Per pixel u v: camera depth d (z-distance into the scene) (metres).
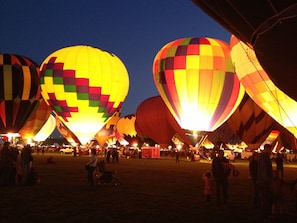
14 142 34.09
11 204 9.98
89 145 32.84
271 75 8.55
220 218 8.60
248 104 35.66
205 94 27.95
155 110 43.16
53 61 31.00
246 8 7.72
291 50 7.60
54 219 8.33
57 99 30.69
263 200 8.30
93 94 30.48
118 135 69.38
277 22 7.47
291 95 8.45
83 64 30.55
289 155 43.88
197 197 11.50
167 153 55.19
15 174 13.73
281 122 20.55
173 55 28.28
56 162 29.11
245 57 21.30
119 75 31.83
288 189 13.02
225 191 10.02
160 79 29.06
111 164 28.27
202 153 35.97
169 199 11.06
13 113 33.19
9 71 32.59
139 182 15.41
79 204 10.09
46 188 13.05
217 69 27.67
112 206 9.88
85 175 17.84
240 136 37.50
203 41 28.50
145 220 8.34
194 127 28.89
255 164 9.77
